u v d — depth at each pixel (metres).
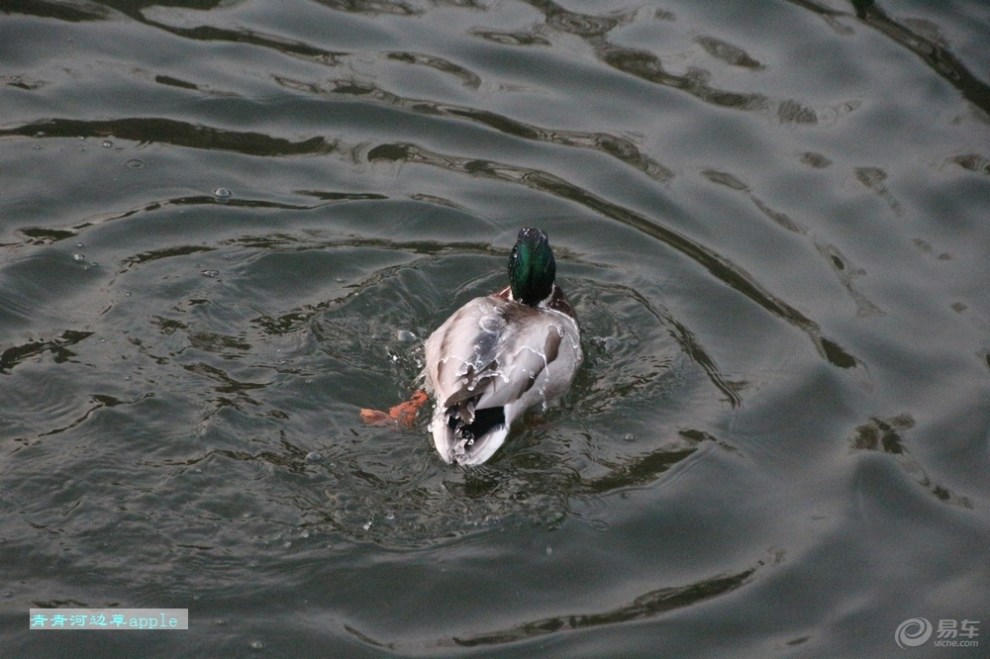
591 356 11.71
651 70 15.30
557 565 9.25
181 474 9.63
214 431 10.09
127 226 12.39
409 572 9.03
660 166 13.95
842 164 13.99
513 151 14.04
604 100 14.86
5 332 10.95
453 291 12.27
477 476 10.07
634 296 12.35
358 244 12.58
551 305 12.17
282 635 8.45
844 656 8.67
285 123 14.16
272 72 14.89
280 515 9.38
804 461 10.45
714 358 11.59
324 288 11.98
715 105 14.80
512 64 15.36
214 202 12.88
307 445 10.12
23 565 8.76
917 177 13.81
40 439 9.84
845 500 10.06
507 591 8.98
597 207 13.37
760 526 9.77
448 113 14.47
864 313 12.11
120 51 15.05
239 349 11.09
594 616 8.84
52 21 15.46
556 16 16.27
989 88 15.17
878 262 12.75
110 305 11.37
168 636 8.37
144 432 10.01
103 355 10.79
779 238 13.02
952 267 12.69
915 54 15.73
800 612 9.03
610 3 16.61
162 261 12.00
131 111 14.09
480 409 10.48
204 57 15.06
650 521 9.73
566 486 10.02
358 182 13.41
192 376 10.67
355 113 14.39
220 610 8.59
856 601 9.14
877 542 9.68
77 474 9.53
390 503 9.62
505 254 12.69
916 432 10.77
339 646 8.41
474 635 8.59
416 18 16.11
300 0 16.31
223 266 12.02
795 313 12.11
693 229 13.15
